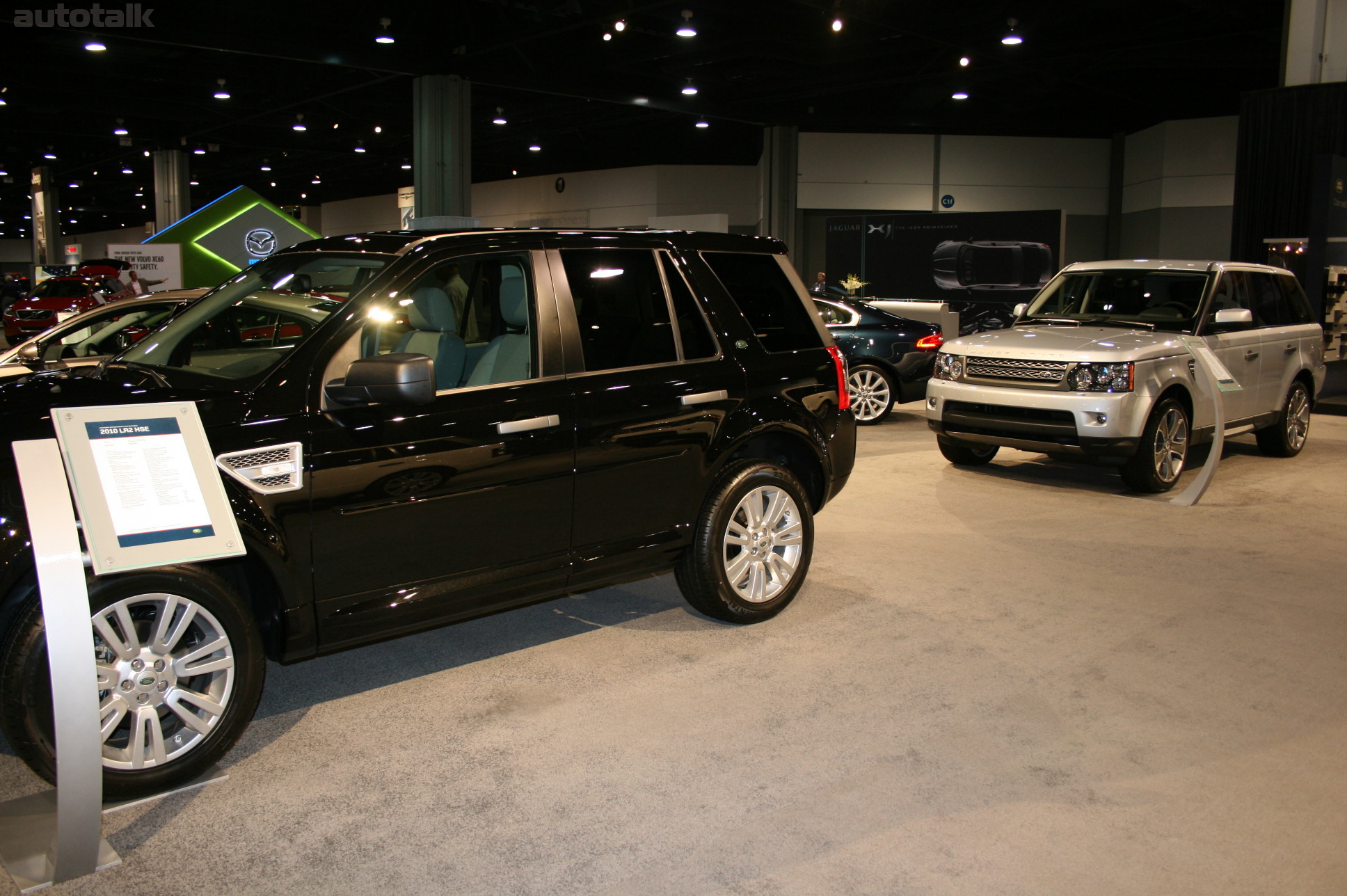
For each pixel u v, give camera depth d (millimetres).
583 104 25094
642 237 4098
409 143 30156
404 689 3750
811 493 4723
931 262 20719
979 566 5375
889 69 20766
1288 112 13820
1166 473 7133
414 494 3287
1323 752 3225
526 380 3637
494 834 2725
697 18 17609
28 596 2615
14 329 20562
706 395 4074
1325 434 10195
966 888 2469
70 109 23531
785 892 2459
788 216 26266
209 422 2939
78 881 2490
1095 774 3068
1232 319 7312
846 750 3229
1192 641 4250
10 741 2623
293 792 2959
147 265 13641
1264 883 2496
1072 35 18062
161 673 2820
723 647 4176
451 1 17656
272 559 3006
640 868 2562
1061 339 7203
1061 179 27953
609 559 3879
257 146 29719
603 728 3396
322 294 3502
